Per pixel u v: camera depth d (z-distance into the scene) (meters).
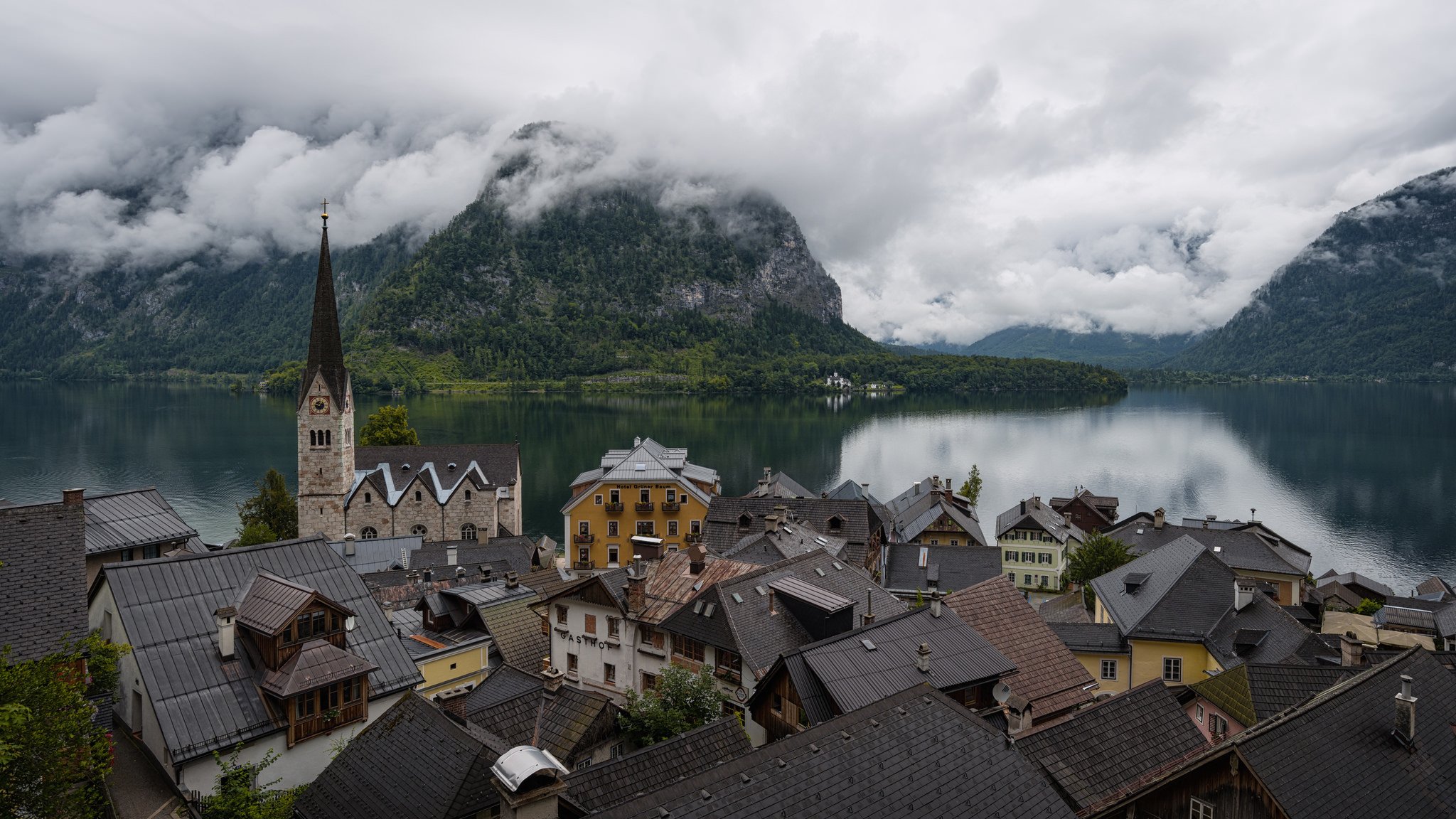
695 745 29.52
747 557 68.75
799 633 49.47
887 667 38.50
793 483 141.62
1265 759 24.66
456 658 52.59
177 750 33.50
